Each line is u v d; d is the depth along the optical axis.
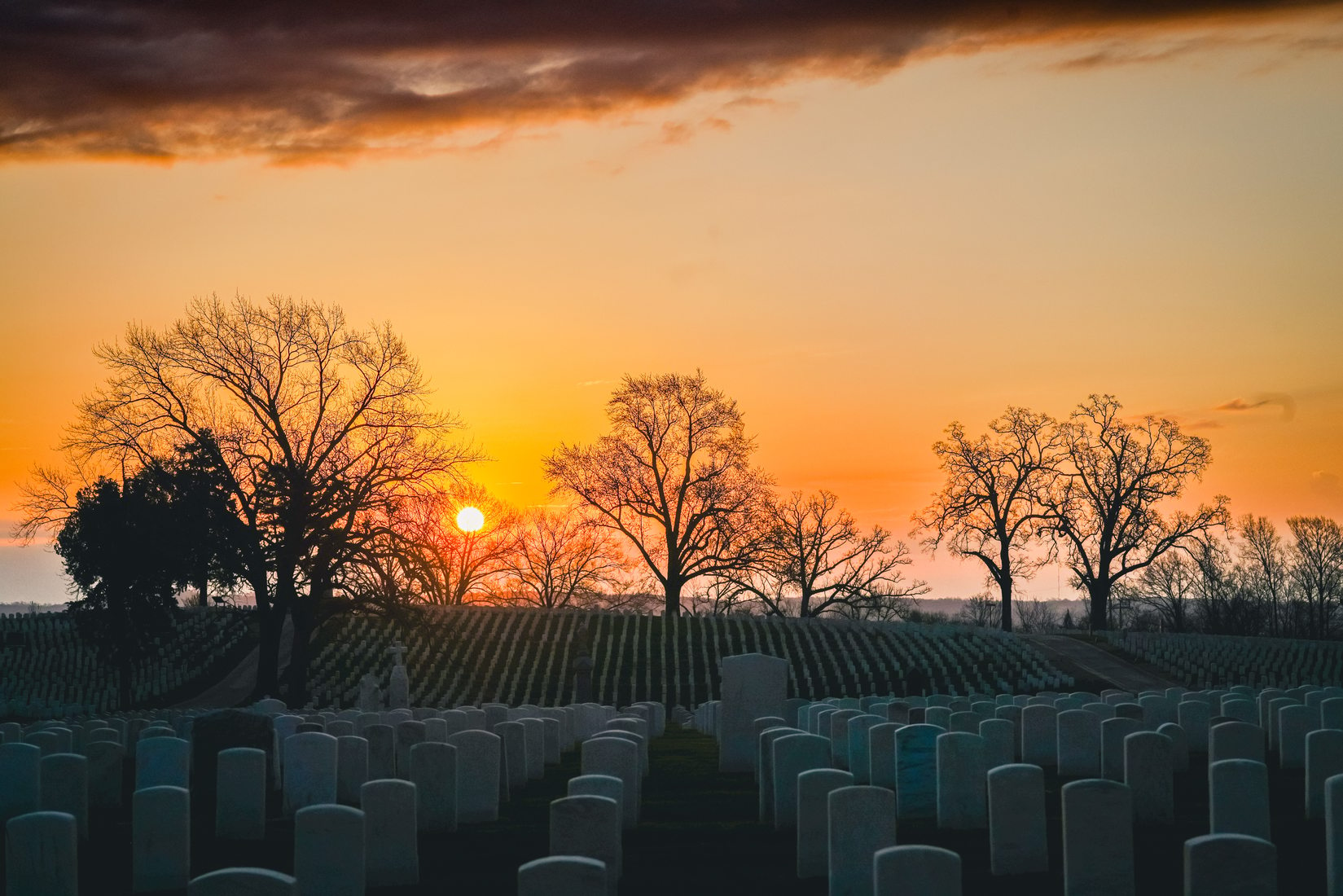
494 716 24.50
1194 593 88.00
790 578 75.62
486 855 14.44
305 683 45.25
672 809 17.73
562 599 84.38
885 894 9.38
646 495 67.50
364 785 12.98
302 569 43.53
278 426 46.47
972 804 15.10
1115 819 11.41
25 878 11.26
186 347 46.25
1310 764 15.48
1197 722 22.86
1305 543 93.56
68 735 20.34
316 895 11.27
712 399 67.62
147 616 45.91
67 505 47.03
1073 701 25.06
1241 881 9.48
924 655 53.09
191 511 43.38
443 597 78.19
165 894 12.65
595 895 9.16
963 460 73.69
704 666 52.91
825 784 13.07
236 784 15.73
